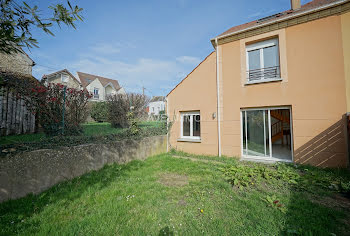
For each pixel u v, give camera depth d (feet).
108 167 16.58
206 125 24.23
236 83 22.03
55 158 12.52
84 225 7.93
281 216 8.68
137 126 22.48
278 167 16.83
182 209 9.62
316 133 17.46
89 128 21.26
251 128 21.44
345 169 15.88
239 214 9.06
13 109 18.54
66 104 17.70
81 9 8.63
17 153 10.51
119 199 10.50
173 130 27.20
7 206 9.40
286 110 20.07
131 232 7.57
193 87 25.53
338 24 16.96
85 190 11.59
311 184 12.61
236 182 12.44
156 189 12.12
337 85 16.80
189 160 20.88
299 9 21.81
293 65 18.70
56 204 9.84
